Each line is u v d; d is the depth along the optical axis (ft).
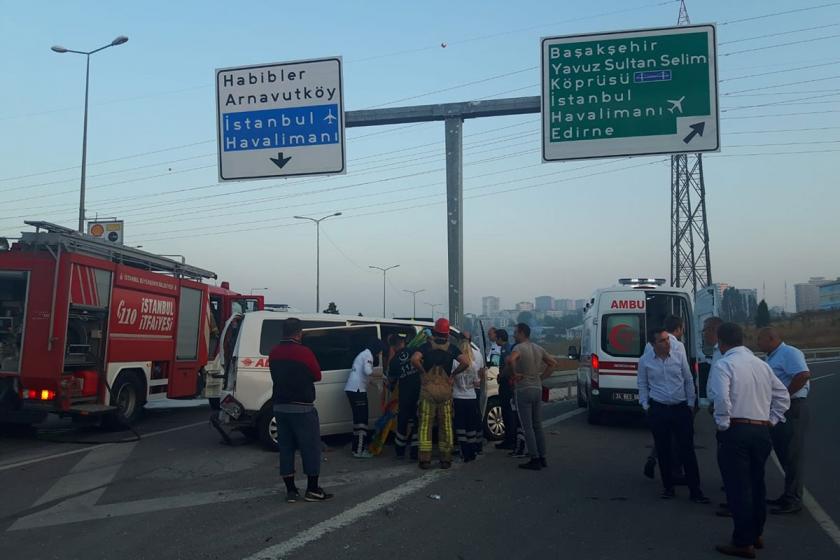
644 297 47.96
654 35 40.04
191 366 54.85
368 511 25.53
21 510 25.95
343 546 21.56
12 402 40.86
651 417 28.14
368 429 38.52
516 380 33.42
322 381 37.76
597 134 40.09
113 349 45.01
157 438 43.06
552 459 36.14
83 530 23.34
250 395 37.32
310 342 38.14
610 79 40.24
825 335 220.43
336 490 28.86
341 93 42.78
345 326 39.24
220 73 43.47
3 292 41.24
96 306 43.34
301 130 42.91
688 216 134.92
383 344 39.06
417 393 35.27
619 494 28.60
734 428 21.48
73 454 37.35
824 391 83.46
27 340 40.24
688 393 27.73
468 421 34.91
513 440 38.14
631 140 39.81
